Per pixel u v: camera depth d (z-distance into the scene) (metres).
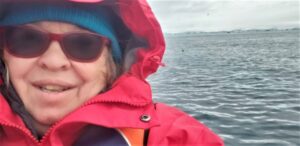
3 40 0.38
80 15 0.36
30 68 0.35
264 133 1.80
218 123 2.00
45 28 0.35
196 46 13.22
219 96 2.91
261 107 2.47
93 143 0.37
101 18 0.38
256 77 4.39
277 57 7.61
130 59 0.43
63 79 0.36
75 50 0.36
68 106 0.37
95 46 0.37
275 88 3.42
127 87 0.39
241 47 12.26
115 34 0.42
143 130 0.39
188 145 0.41
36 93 0.36
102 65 0.39
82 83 0.37
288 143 1.64
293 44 13.76
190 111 2.31
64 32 0.36
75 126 0.37
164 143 0.39
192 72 4.80
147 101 0.38
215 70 5.18
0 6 0.36
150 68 0.44
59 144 0.35
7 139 0.38
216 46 13.08
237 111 2.33
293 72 4.86
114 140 0.37
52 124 0.37
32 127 0.37
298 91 3.20
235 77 4.38
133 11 0.41
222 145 0.42
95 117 0.36
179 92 3.02
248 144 1.63
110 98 0.37
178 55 8.48
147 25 0.42
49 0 0.35
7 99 0.37
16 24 0.35
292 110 2.36
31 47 0.35
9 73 0.37
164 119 0.43
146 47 0.43
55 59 0.35
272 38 21.38
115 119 0.37
